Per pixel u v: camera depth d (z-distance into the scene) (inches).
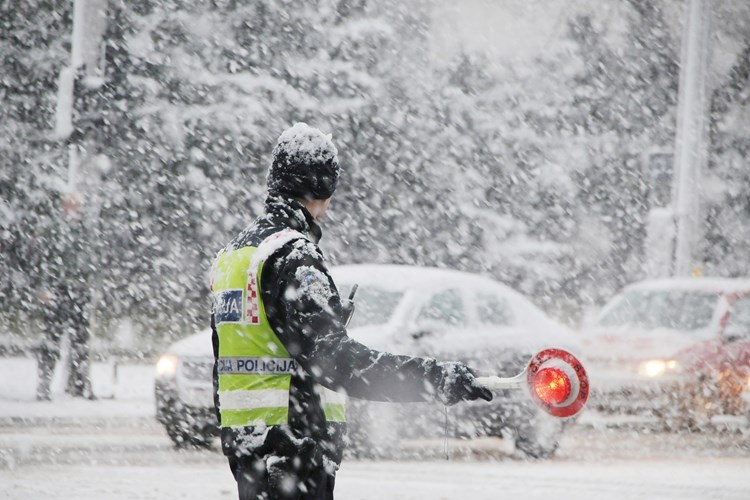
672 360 1641.2
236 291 436.1
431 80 3353.8
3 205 2480.3
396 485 1112.2
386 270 1425.9
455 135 3316.9
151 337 2974.9
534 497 1053.2
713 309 1734.7
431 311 1375.5
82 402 1916.8
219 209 2847.0
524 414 1386.6
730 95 4156.0
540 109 3725.4
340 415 450.6
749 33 4082.2
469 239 3294.8
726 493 1104.8
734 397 1663.4
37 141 2586.1
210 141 2819.9
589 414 1886.1
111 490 1033.5
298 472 428.5
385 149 3080.7
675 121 3964.1
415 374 412.5
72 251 1975.9
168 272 2915.8
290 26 2982.3
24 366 2397.9
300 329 420.8
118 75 2095.2
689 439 1652.3
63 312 1959.9
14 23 2736.2
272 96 2883.9
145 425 1680.6
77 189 2009.1
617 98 3927.2
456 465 1322.6
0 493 1005.2
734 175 4099.4
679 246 2564.0
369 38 3063.5
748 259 4079.7
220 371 441.7
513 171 3572.8
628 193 3855.8
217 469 1234.6
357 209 3070.9
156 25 2815.0
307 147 448.8
